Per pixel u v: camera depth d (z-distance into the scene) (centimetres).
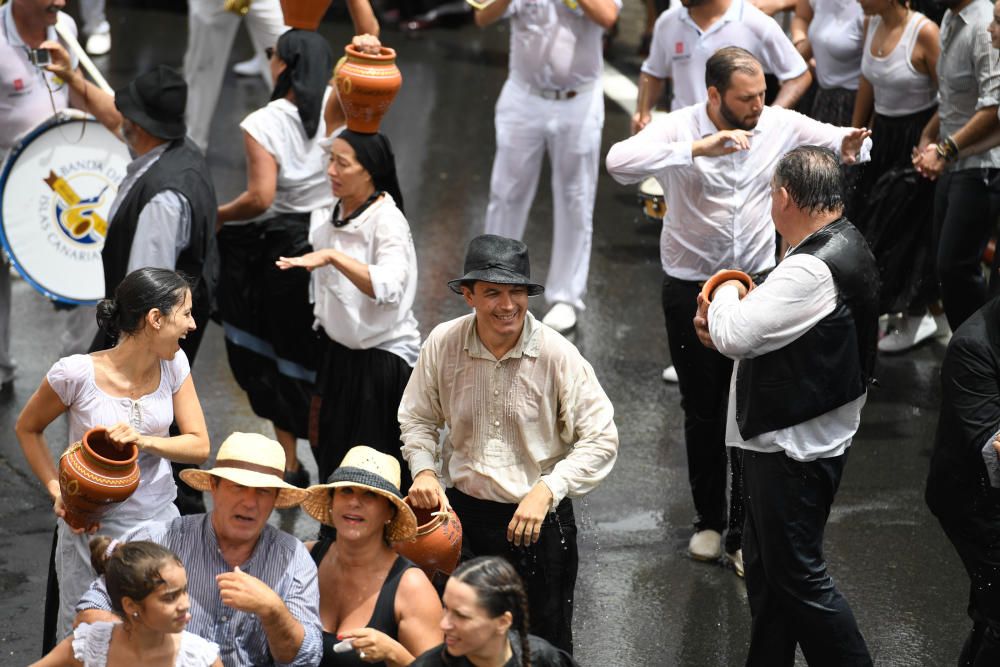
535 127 3012
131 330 1599
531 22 2919
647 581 2131
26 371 2795
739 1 2648
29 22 2589
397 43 5425
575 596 2084
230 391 2773
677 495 2411
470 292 1591
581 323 3145
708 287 1723
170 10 5672
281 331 2342
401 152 4212
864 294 1611
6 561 2123
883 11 2734
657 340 3070
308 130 2302
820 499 1664
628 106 4656
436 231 3606
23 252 2478
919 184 2767
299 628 1441
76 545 1617
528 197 3120
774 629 1741
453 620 1250
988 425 1636
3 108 2630
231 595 1398
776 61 2642
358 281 1947
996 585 1688
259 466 1482
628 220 3809
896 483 2448
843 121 3031
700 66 2686
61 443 2519
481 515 1669
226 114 4447
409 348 2094
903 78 2738
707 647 1966
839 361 1617
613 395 2794
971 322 1667
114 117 2492
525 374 1612
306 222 2350
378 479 1470
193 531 1504
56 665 1402
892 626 2011
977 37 2461
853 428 1675
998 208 2548
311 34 2327
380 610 1487
